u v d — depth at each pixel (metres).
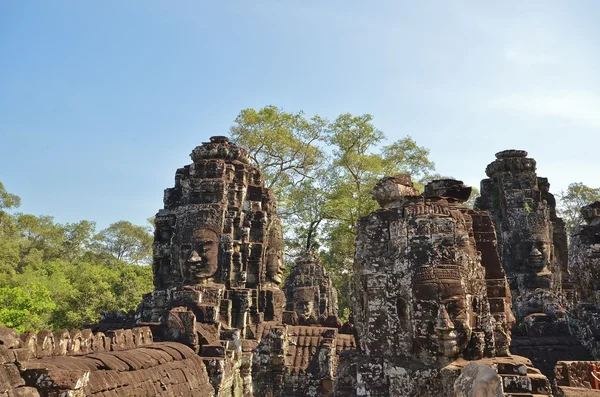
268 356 15.78
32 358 6.54
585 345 13.15
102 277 32.66
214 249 14.52
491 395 5.57
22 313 22.16
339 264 39.69
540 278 18.72
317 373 16.28
